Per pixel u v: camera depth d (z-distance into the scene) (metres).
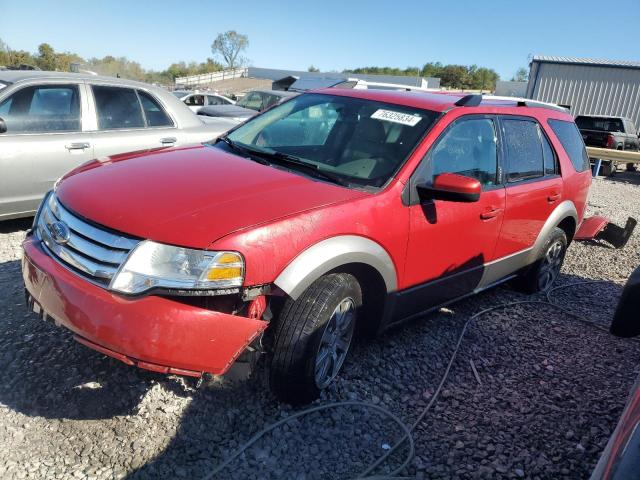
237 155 3.71
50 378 3.07
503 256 4.41
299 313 2.86
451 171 3.67
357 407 3.15
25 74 5.68
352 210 3.01
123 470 2.50
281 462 2.67
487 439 3.04
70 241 2.79
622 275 6.32
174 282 2.51
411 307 3.68
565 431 3.18
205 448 2.69
